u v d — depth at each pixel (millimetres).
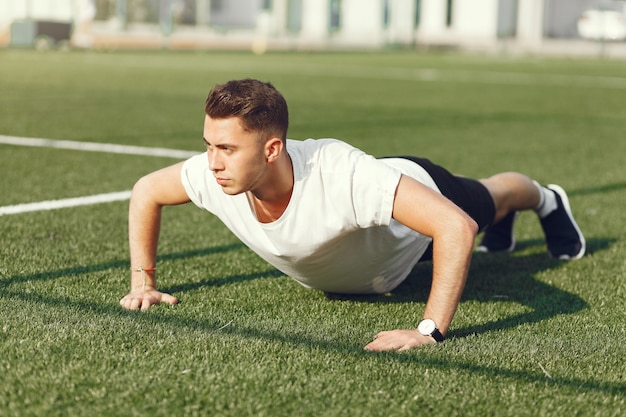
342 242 2650
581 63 24562
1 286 3062
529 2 33000
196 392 2133
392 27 34438
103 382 2182
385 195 2447
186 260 3598
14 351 2377
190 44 30453
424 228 2482
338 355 2412
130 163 6133
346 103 11305
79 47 26812
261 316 2828
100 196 4910
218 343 2486
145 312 2801
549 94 13641
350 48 33656
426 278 3426
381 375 2277
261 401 2096
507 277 3521
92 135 7586
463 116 10070
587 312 3029
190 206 4734
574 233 3857
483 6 32938
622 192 5523
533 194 3650
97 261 3492
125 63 19328
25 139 7180
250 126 2299
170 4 30828
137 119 8945
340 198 2469
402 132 8398
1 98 10773
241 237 2736
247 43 32250
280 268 2877
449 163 6570
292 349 2455
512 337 2686
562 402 2166
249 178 2363
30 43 25578
